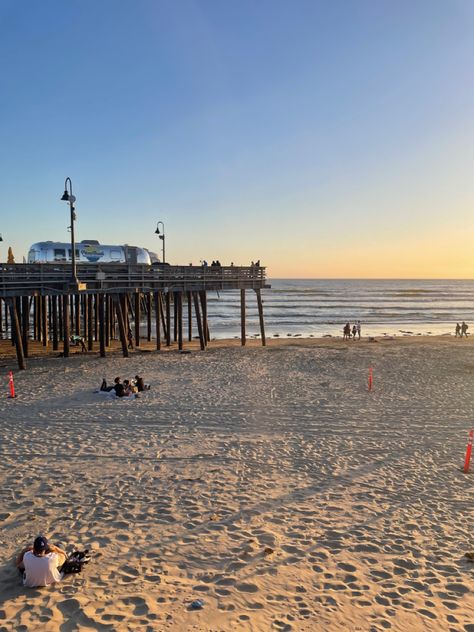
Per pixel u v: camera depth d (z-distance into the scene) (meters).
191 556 6.72
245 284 29.72
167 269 25.95
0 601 5.67
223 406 14.91
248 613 5.48
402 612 5.56
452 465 10.52
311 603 5.70
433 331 46.94
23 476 9.52
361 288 170.38
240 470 9.98
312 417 13.93
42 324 32.62
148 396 15.99
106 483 9.24
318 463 10.47
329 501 8.61
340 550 6.95
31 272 21.28
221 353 25.98
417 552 6.94
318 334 42.94
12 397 15.56
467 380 19.39
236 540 7.18
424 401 15.93
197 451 11.07
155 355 24.92
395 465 10.46
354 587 6.05
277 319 58.25
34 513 7.98
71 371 19.98
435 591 6.00
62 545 6.98
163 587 5.98
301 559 6.68
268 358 24.34
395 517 8.04
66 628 5.18
